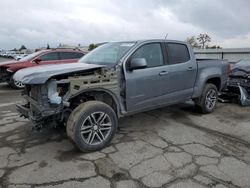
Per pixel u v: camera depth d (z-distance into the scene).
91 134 3.70
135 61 4.04
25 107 4.16
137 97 4.36
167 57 4.86
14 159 3.50
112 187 2.85
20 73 3.80
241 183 2.97
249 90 6.87
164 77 4.72
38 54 9.99
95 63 4.48
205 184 2.93
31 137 4.32
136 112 4.50
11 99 7.64
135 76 4.25
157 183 2.94
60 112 3.69
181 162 3.46
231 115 5.87
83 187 2.84
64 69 3.75
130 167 3.31
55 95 3.60
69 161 3.45
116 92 4.07
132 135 4.48
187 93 5.30
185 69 5.13
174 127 4.95
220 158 3.61
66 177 3.05
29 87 4.09
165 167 3.32
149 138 4.34
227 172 3.21
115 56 4.38
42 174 3.11
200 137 4.43
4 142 4.10
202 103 5.73
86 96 4.05
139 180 3.00
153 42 4.70
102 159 3.52
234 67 7.46
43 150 3.80
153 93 4.61
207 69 5.71
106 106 3.80
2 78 9.60
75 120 3.53
